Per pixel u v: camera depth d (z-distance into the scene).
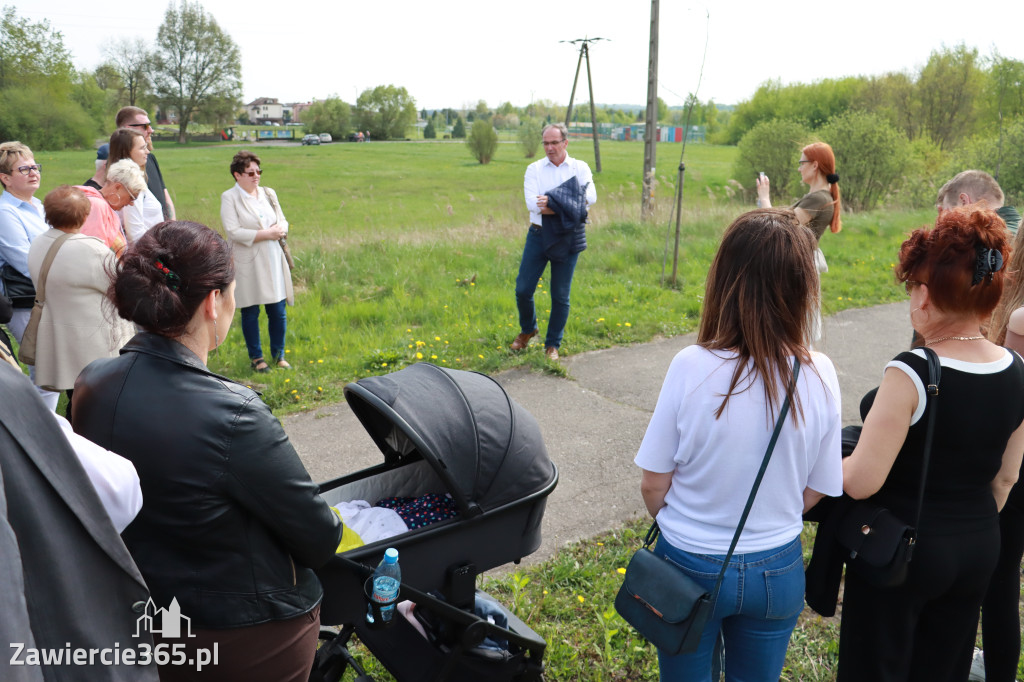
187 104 101.44
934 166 32.56
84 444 1.47
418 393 2.36
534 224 6.49
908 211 19.39
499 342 7.02
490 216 16.69
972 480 2.04
